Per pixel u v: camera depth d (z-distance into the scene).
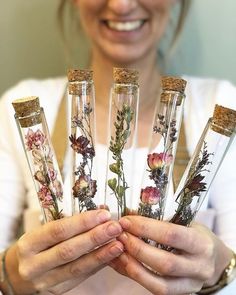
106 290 0.38
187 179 0.31
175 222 0.32
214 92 0.51
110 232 0.30
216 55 0.59
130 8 0.48
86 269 0.32
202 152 0.31
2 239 0.48
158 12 0.49
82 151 0.31
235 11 0.57
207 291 0.38
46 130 0.31
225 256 0.37
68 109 0.32
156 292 0.32
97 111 0.51
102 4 0.48
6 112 0.52
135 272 0.31
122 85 0.30
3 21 0.59
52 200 0.32
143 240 0.31
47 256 0.31
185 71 0.59
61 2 0.58
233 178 0.47
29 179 0.50
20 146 0.50
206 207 0.46
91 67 0.54
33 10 0.59
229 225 0.46
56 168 0.32
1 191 0.50
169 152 0.31
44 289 0.33
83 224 0.30
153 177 0.31
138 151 0.40
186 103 0.50
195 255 0.31
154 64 0.52
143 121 0.50
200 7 0.57
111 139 0.31
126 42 0.50
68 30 0.59
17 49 0.60
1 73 0.61
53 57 0.60
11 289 0.39
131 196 0.32
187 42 0.59
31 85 0.54
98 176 0.34
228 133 0.30
